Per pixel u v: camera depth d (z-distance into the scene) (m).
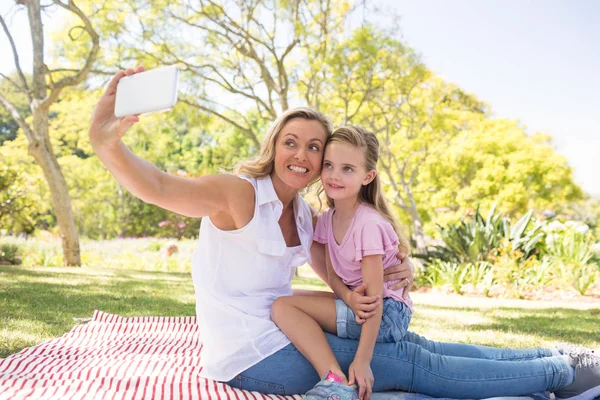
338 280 2.44
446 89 18.03
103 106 1.73
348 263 2.38
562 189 22.05
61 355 2.65
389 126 17.28
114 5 12.66
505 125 22.53
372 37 13.19
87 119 21.34
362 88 14.47
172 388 2.14
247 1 12.74
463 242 9.68
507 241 9.05
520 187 20.77
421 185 21.66
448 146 21.06
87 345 2.91
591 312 5.80
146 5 12.66
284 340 2.19
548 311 5.87
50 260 11.80
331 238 2.47
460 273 9.17
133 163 1.80
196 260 2.34
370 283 2.26
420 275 9.53
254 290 2.28
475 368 2.29
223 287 2.25
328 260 2.51
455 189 21.50
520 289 8.20
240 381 2.22
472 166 21.53
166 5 12.64
